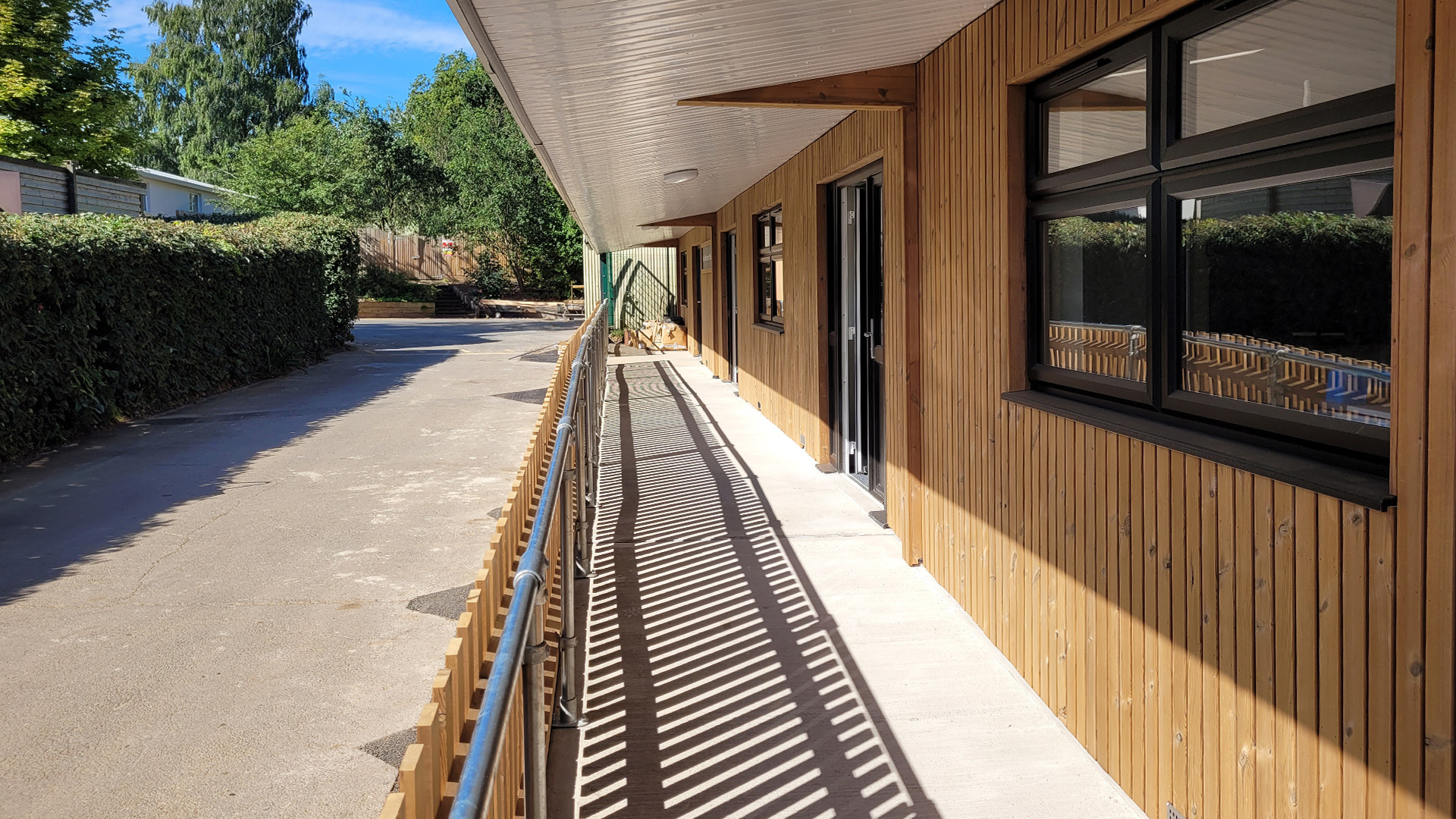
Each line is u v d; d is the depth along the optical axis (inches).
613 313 940.0
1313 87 83.6
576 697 132.8
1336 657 77.0
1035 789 114.7
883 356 230.7
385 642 167.3
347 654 162.4
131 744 131.7
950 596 174.4
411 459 326.6
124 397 408.8
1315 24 82.7
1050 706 131.6
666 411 431.5
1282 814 84.3
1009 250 141.5
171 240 446.9
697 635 163.5
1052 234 137.6
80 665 157.8
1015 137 140.4
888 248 208.8
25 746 131.3
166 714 140.4
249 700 145.1
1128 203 115.6
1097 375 124.2
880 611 171.9
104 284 385.4
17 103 937.5
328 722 138.2
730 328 555.5
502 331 989.8
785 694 140.8
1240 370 96.0
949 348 169.2
